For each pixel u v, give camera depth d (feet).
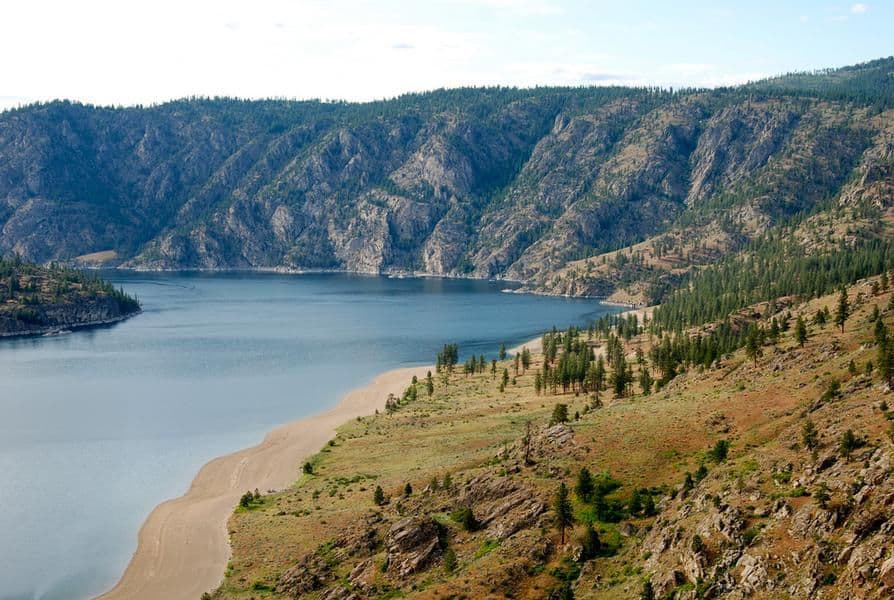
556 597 282.36
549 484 366.63
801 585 225.97
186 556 391.24
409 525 347.36
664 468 364.38
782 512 259.19
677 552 273.33
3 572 386.11
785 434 342.23
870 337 478.59
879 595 204.85
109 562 394.32
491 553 319.47
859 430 296.51
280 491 485.15
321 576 338.54
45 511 468.75
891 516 228.43
